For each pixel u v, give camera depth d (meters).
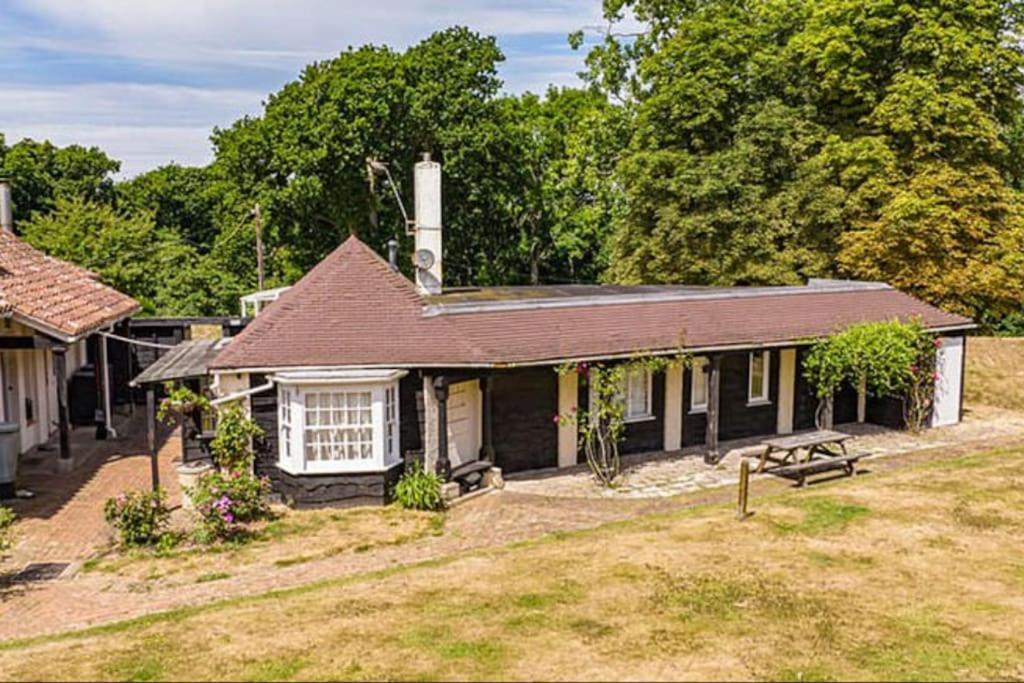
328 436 14.66
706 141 29.89
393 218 37.22
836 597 10.18
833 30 27.52
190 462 15.38
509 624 9.34
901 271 26.09
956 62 25.91
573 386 17.55
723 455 18.52
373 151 34.31
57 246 30.84
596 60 36.50
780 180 29.05
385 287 16.47
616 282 32.00
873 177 26.72
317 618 9.66
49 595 10.91
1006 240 26.14
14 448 15.45
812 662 8.39
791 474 16.06
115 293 22.42
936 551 11.94
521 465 17.22
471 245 40.75
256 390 14.59
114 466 17.86
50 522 14.05
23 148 48.44
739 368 19.78
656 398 18.78
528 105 47.59
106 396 20.59
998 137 28.22
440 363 15.02
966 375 26.12
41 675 8.25
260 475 15.05
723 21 29.50
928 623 9.43
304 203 35.31
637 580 10.77
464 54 37.56
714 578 10.81
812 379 19.62
